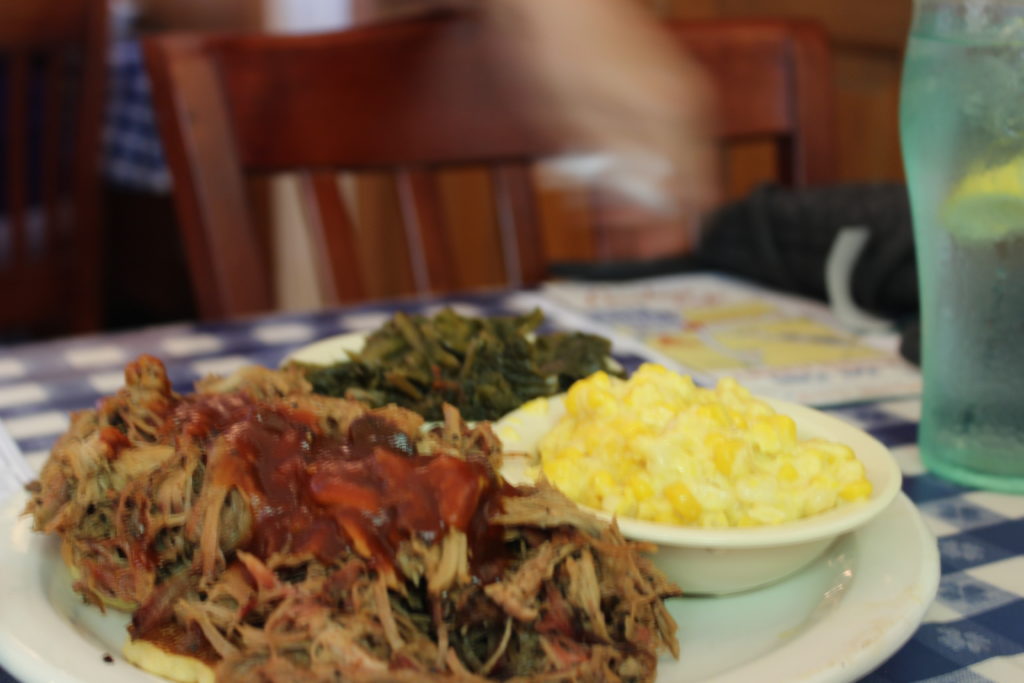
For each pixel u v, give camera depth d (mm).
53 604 576
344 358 780
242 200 956
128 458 606
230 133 953
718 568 599
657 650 546
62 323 1291
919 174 707
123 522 583
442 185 1572
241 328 896
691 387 676
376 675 470
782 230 949
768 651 564
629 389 669
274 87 968
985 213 691
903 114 713
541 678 495
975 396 710
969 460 715
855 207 911
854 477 630
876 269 888
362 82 985
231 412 629
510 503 546
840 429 689
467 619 515
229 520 539
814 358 845
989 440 711
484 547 529
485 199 1535
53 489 608
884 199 908
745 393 688
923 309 725
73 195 1263
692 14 1517
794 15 1449
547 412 694
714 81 1065
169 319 1721
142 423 642
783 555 598
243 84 961
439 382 747
